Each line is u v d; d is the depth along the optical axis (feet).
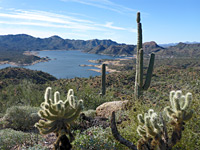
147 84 25.21
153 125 6.90
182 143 9.16
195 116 9.95
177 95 7.51
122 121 13.92
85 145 10.50
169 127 9.98
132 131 11.05
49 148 11.55
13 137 12.80
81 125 14.56
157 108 13.35
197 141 9.38
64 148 7.33
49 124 7.39
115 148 10.42
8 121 16.99
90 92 29.68
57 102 7.62
